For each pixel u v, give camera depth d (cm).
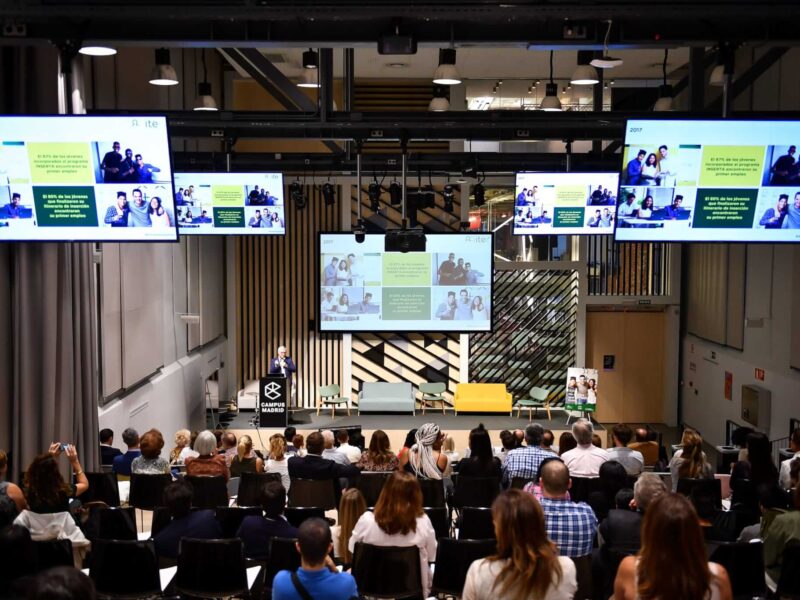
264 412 1812
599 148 1614
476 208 2022
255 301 2078
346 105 1160
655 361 2084
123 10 738
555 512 481
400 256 1742
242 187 1248
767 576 582
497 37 809
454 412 1998
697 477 827
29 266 902
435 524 673
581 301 2034
